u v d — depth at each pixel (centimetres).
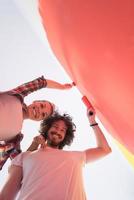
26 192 109
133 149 132
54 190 107
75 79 130
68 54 113
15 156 121
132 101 91
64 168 114
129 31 72
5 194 115
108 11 74
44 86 129
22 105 116
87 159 124
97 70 98
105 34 81
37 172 112
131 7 66
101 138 129
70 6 86
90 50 93
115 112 109
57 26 104
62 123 130
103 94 107
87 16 82
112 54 84
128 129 111
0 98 108
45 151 119
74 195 108
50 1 96
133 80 83
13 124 108
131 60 78
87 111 134
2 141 115
